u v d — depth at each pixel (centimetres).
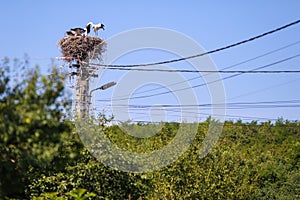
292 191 5431
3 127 1134
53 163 1421
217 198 3103
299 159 5928
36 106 1148
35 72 1198
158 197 2681
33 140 1148
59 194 2083
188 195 2798
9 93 1184
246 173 3897
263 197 5375
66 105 1209
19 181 1409
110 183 2205
